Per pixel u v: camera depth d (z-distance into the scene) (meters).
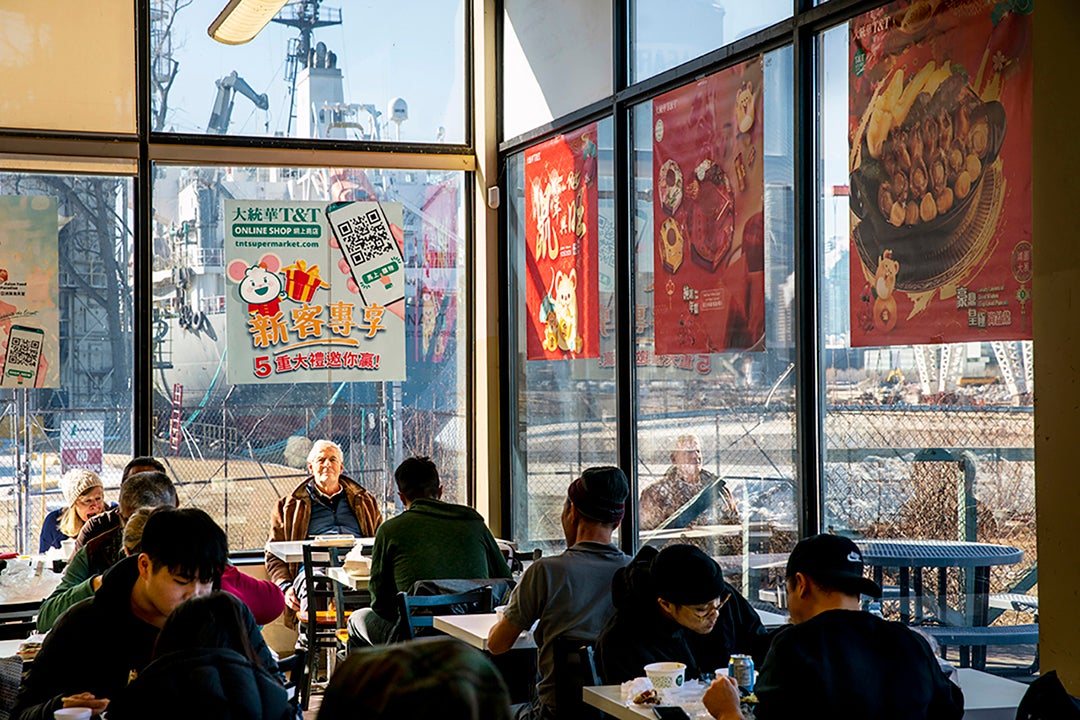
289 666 3.43
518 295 7.71
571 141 6.93
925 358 4.16
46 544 6.55
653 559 3.46
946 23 4.04
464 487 8.08
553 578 3.89
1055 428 3.39
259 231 7.58
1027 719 2.57
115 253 7.24
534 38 7.34
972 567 3.94
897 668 2.54
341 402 7.77
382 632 5.28
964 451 3.99
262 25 6.06
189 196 7.41
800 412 4.82
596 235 6.66
